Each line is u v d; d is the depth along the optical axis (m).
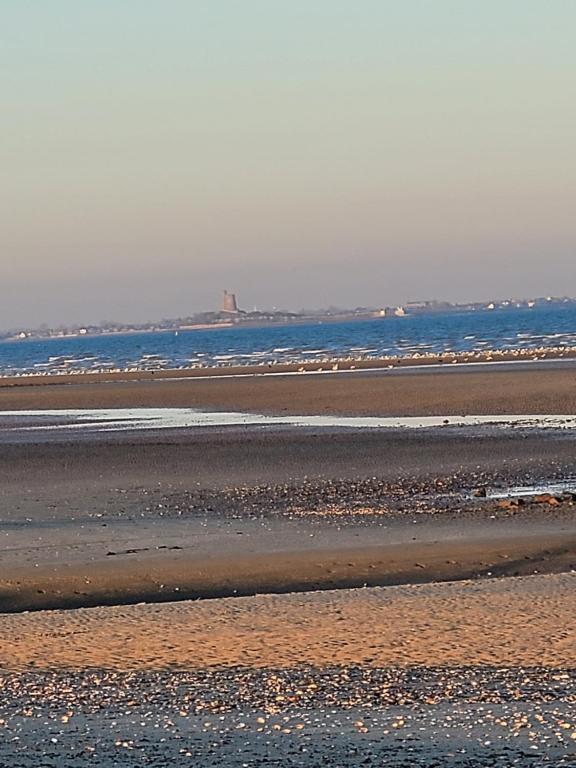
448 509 67.19
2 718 27.92
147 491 79.69
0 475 91.88
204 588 49.47
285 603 40.94
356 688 29.38
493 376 179.12
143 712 28.02
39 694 30.02
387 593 42.31
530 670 30.45
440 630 35.22
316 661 32.25
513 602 39.00
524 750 24.25
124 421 137.88
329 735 25.67
